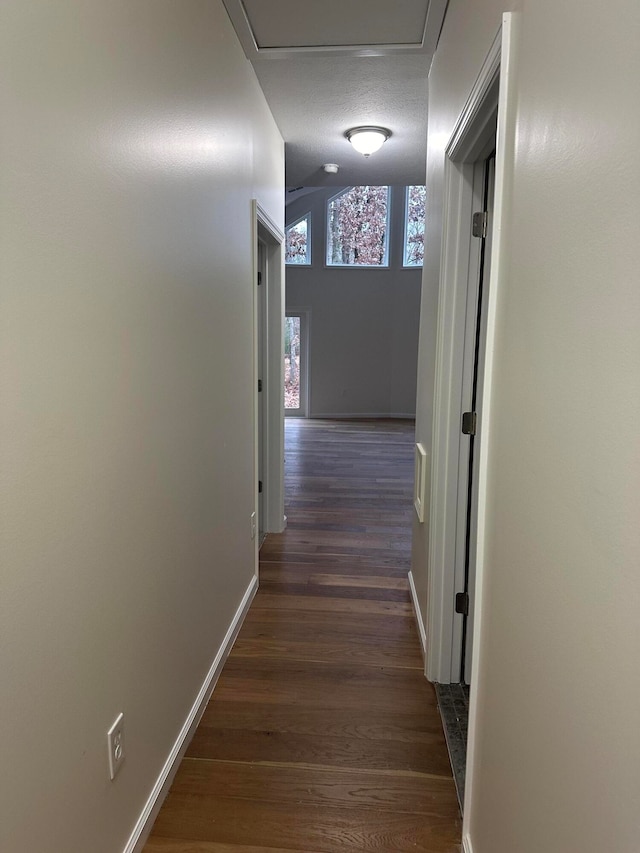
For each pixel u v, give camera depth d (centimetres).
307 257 927
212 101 195
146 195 139
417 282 926
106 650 125
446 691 221
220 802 166
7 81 84
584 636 77
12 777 92
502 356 121
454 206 199
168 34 151
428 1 204
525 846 102
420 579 267
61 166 100
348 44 237
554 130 91
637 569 63
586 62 78
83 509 112
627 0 66
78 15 104
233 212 229
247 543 279
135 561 139
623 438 67
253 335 276
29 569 94
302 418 945
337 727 199
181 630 178
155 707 157
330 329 935
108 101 117
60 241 100
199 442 191
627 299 67
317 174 442
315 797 169
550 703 90
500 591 121
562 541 86
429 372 243
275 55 246
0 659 88
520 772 105
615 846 67
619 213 69
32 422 94
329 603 291
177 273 163
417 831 159
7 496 88
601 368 73
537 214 100
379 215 926
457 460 212
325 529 404
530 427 103
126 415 131
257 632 262
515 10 115
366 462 623
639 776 62
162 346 153
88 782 118
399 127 335
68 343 104
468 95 161
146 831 151
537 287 99
